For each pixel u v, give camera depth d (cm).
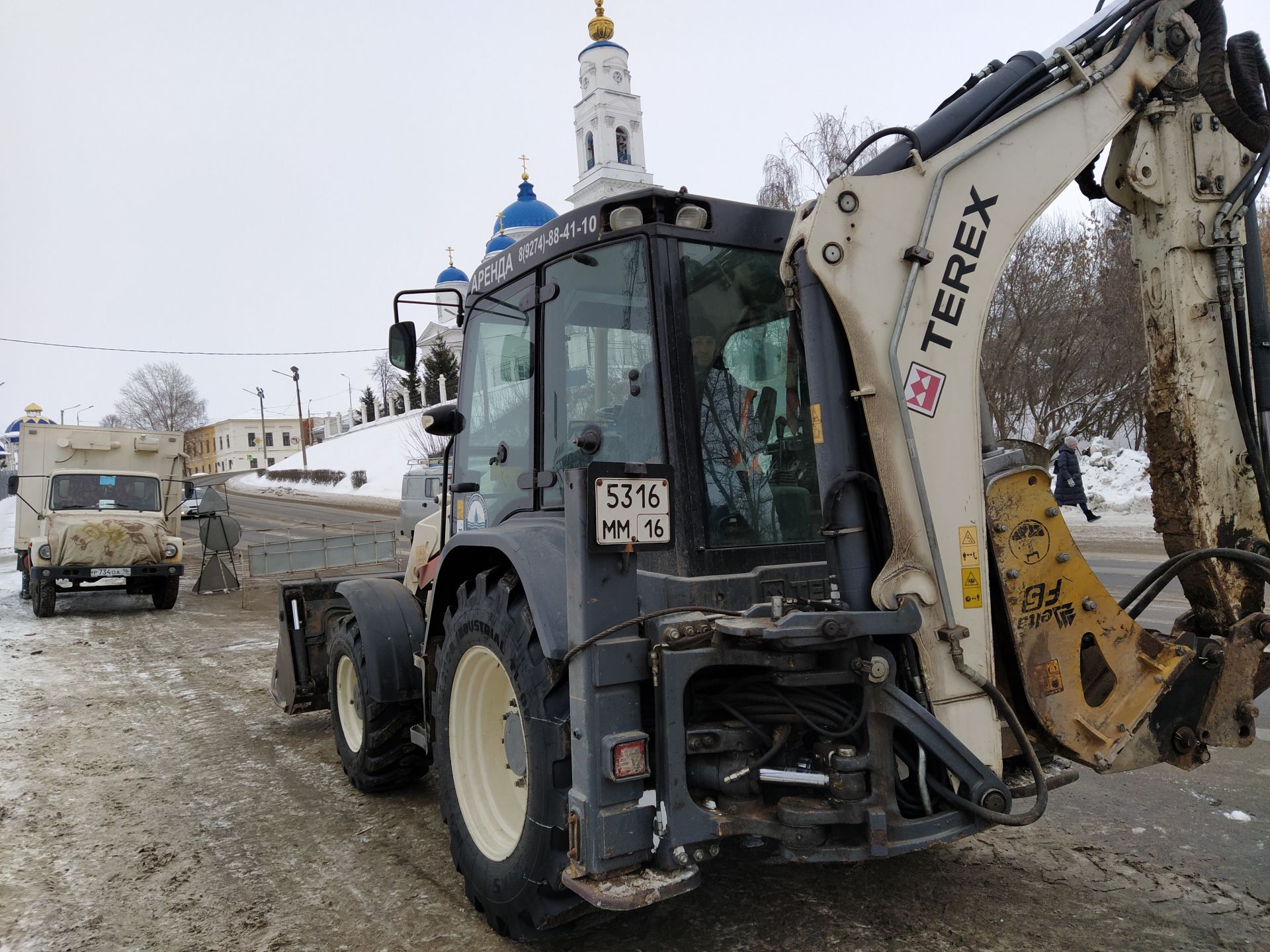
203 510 1445
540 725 265
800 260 258
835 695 255
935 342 255
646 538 253
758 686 266
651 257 288
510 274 363
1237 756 461
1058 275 1964
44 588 1166
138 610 1259
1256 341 289
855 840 242
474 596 312
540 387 338
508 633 284
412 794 461
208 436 9731
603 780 240
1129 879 324
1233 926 288
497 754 319
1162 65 279
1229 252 284
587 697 242
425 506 1741
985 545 256
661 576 282
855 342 249
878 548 259
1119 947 277
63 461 1364
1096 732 268
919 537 248
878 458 248
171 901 337
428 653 373
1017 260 1952
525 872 268
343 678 488
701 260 296
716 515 288
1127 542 1348
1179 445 287
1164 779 430
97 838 403
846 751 242
